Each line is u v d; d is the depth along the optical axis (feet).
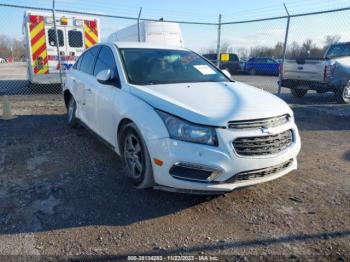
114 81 13.99
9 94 38.22
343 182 13.53
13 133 20.22
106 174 13.84
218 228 10.04
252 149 10.48
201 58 16.94
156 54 15.62
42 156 16.03
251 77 85.15
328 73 33.83
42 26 36.83
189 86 13.20
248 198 11.94
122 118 12.48
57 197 11.84
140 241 9.37
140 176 11.84
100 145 17.67
